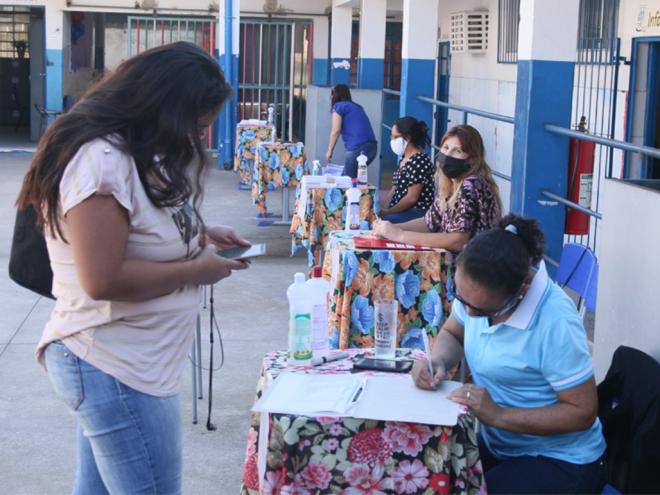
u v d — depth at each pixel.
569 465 2.80
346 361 3.10
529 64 6.09
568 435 2.84
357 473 2.62
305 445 2.60
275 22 17.34
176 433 2.52
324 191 7.28
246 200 12.20
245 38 17.34
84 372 2.41
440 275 4.80
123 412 2.41
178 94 2.36
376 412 2.61
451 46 12.77
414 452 2.63
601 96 8.49
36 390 5.08
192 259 2.51
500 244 2.73
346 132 10.44
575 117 8.98
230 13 14.82
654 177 8.25
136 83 2.36
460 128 4.94
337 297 4.80
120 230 2.31
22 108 20.69
